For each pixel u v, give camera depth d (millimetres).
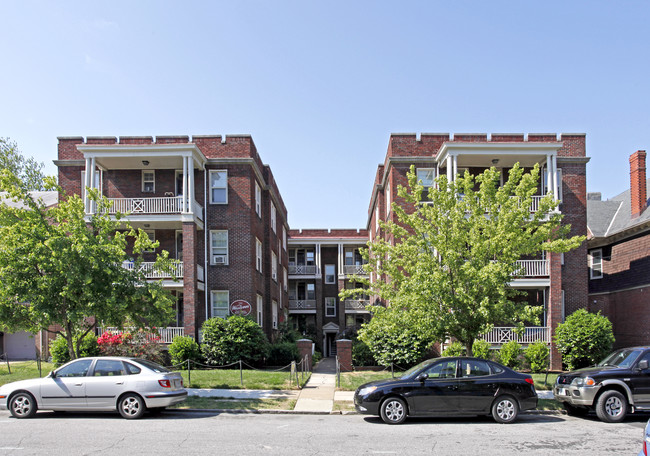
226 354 21312
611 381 12781
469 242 15258
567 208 25406
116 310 14977
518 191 15383
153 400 12297
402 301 14984
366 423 12227
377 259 17391
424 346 21438
